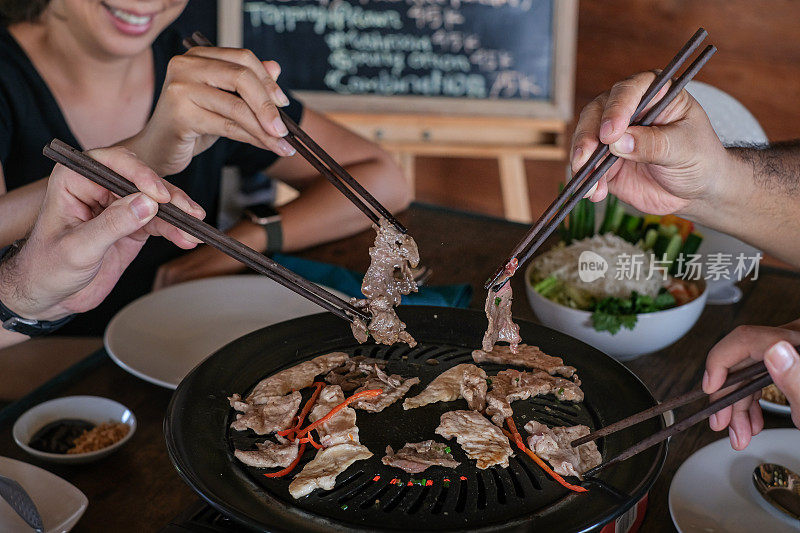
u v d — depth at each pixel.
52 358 2.28
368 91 3.88
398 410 1.32
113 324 1.72
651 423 1.20
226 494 1.06
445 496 1.09
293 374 1.38
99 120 2.38
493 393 1.33
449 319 1.57
